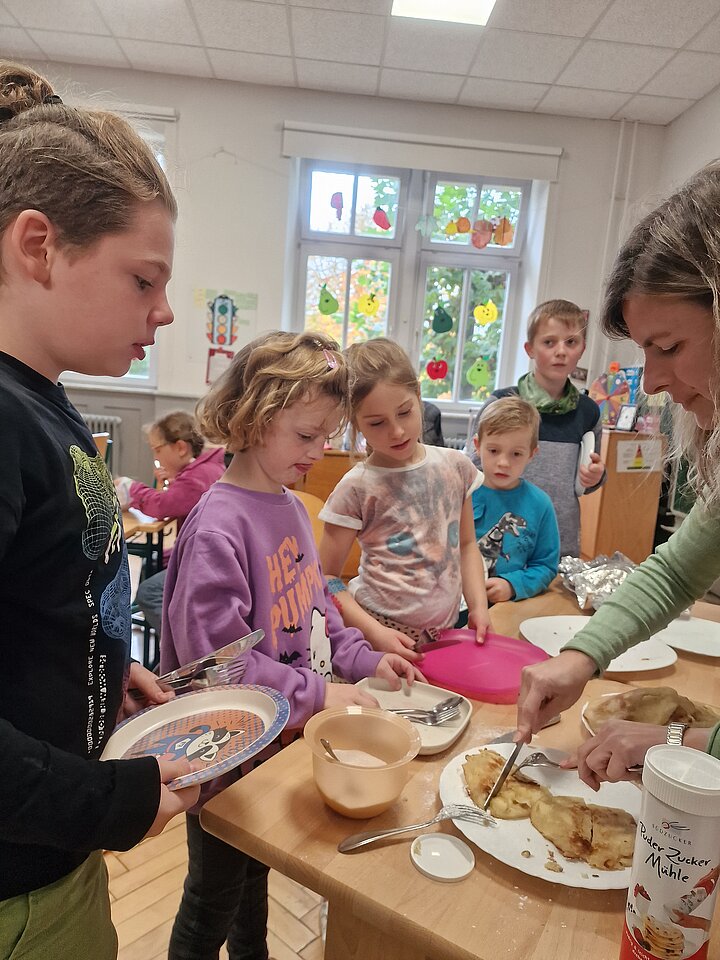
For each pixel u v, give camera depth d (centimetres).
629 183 405
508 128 401
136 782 57
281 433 98
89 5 318
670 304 66
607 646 87
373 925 55
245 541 97
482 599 137
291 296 437
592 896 57
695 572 92
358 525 134
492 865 60
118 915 139
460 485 141
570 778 74
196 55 362
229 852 94
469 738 83
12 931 62
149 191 61
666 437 104
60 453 61
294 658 102
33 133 58
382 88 383
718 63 330
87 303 60
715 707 95
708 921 47
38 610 60
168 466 279
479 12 301
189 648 89
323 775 66
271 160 399
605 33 311
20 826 51
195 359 416
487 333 451
